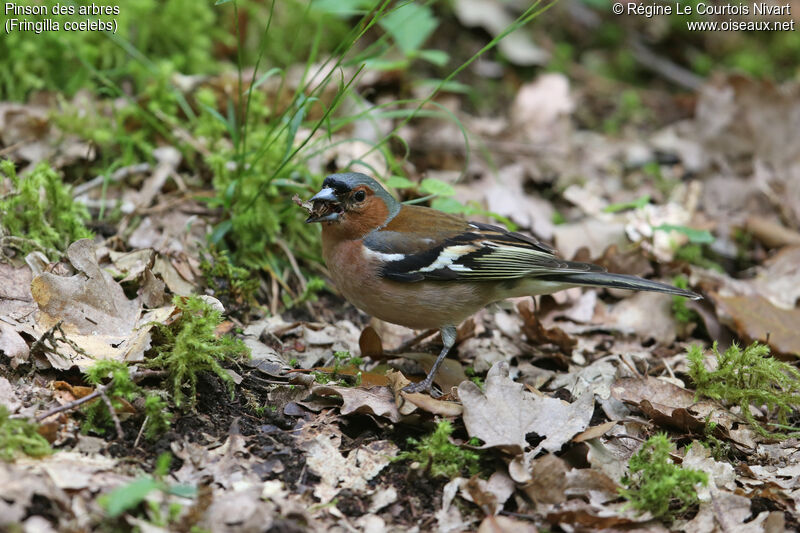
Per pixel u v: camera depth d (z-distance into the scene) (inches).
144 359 309.6
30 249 370.3
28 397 292.4
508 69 675.4
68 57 502.3
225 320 378.0
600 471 297.3
